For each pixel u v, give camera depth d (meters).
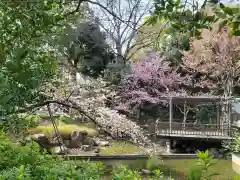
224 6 1.14
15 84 1.46
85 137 13.02
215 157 12.16
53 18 1.44
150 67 16.94
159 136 13.85
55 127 3.57
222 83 15.77
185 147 13.67
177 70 18.08
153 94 17.31
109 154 11.41
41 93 3.09
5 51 1.34
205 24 1.28
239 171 9.87
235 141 12.17
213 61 15.18
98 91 7.71
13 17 1.29
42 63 1.63
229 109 14.17
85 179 2.33
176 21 1.32
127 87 16.06
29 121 3.56
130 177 2.21
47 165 2.60
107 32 11.01
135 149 11.90
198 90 18.12
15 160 2.47
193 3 1.29
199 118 16.95
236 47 14.20
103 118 5.64
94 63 11.90
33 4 1.25
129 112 15.91
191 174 1.30
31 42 1.40
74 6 1.86
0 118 1.35
